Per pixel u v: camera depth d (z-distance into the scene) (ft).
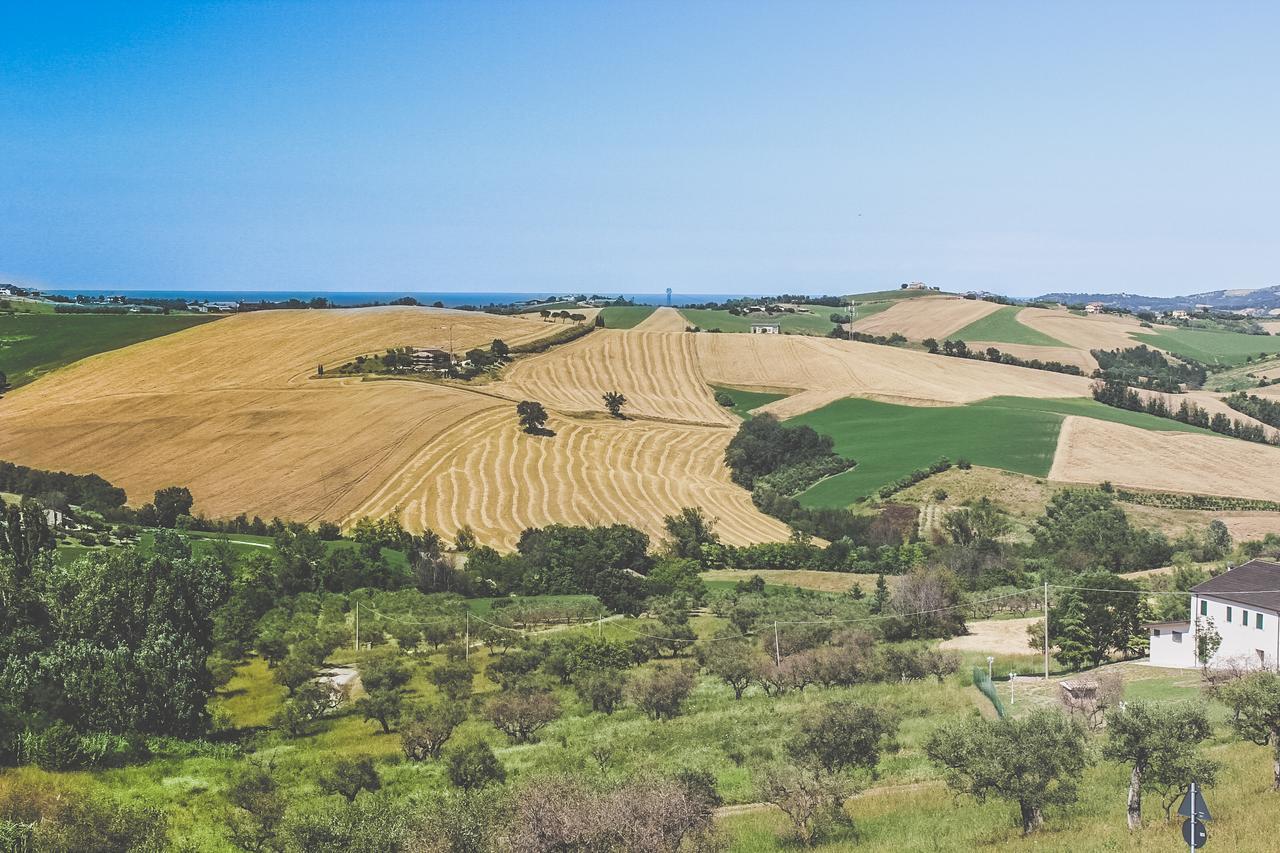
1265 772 138.51
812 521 485.56
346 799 163.84
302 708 230.27
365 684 256.73
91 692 201.77
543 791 123.44
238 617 300.61
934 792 153.38
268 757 200.44
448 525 469.57
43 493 424.46
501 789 141.59
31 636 220.02
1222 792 131.44
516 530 467.93
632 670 280.72
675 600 366.63
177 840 145.28
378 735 219.20
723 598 379.55
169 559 255.29
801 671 249.75
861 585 399.85
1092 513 452.76
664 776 139.64
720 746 193.88
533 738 215.10
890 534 458.09
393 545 436.76
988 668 253.65
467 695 246.88
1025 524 463.83
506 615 346.74
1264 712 127.75
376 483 506.48
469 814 123.65
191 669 217.77
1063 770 134.31
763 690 255.29
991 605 342.23
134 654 214.69
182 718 209.46
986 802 144.87
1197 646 237.45
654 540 464.65
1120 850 114.01
